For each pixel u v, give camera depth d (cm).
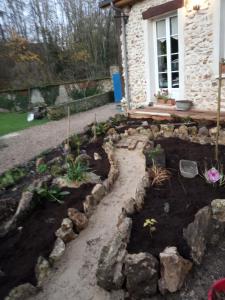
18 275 232
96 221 304
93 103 1294
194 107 623
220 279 204
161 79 709
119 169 423
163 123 582
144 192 310
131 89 777
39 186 353
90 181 374
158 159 370
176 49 650
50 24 2122
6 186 415
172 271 203
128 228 245
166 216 264
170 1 596
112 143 528
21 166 503
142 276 205
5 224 302
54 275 239
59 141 663
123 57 765
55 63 2050
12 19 2064
